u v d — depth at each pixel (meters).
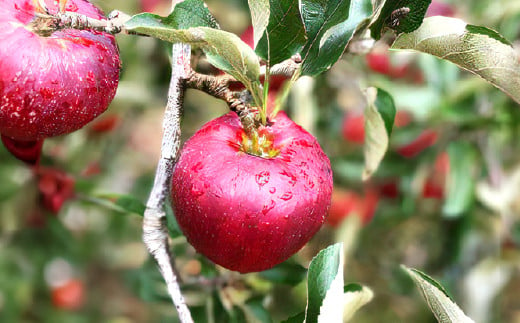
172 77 0.53
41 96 0.50
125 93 0.91
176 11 0.51
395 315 1.14
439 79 0.97
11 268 1.04
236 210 0.50
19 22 0.50
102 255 1.21
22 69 0.49
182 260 0.74
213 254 0.52
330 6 0.53
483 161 1.00
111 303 1.29
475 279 1.00
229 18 0.90
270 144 0.53
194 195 0.51
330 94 1.01
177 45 0.53
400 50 0.56
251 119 0.52
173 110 0.53
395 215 1.08
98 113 0.53
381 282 1.15
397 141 1.00
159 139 1.27
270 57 0.53
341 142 1.05
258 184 0.50
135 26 0.50
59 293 1.21
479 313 1.00
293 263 0.67
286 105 0.86
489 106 0.95
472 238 1.04
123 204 0.66
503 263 1.02
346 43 0.53
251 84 0.52
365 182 1.04
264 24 0.52
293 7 0.52
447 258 1.08
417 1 0.54
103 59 0.52
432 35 0.54
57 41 0.50
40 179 0.86
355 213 1.03
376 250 1.16
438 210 1.09
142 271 0.76
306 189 0.51
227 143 0.52
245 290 0.68
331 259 0.53
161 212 0.54
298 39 0.53
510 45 0.53
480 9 0.95
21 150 0.57
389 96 0.63
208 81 0.53
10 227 0.90
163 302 0.76
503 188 0.97
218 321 0.67
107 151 1.07
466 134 0.97
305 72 0.54
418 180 1.00
